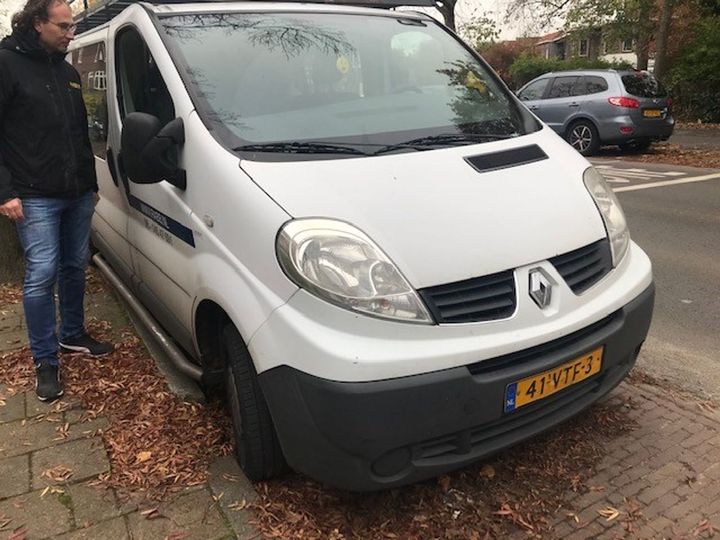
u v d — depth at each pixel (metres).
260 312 2.37
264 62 3.15
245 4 3.50
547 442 3.04
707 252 6.21
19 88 3.17
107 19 4.61
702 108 20.89
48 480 2.80
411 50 3.59
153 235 3.44
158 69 3.12
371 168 2.58
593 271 2.66
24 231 3.37
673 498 2.66
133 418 3.27
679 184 9.55
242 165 2.58
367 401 2.13
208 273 2.70
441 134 3.01
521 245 2.46
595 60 27.62
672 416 3.25
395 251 2.29
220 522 2.53
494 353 2.28
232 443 3.04
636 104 12.51
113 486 2.75
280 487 2.73
